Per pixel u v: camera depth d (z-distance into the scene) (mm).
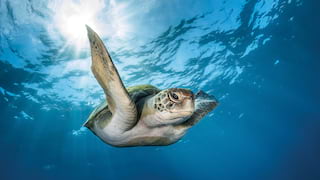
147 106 2846
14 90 14336
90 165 33375
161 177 50938
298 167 41000
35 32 10250
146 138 3078
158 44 11984
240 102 21750
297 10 13031
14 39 10531
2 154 26344
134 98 3129
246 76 17875
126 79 13914
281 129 32219
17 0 8852
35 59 11750
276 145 38688
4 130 20297
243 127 29109
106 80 2322
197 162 45188
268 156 44500
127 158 32281
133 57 12367
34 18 9609
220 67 15633
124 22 10391
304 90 22047
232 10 11227
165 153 33344
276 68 17938
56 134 22156
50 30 10219
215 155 42156
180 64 14000
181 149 33312
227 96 20062
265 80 19141
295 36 15109
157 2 9930
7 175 35594
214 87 18078
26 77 13078
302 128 31938
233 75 17250
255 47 14812
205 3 10516
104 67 2248
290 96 22875
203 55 13828
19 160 28812
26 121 19016
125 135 2990
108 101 2652
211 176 60219
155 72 13992
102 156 29938
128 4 9664
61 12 9453
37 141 23344
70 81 13750
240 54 14898
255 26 12992
